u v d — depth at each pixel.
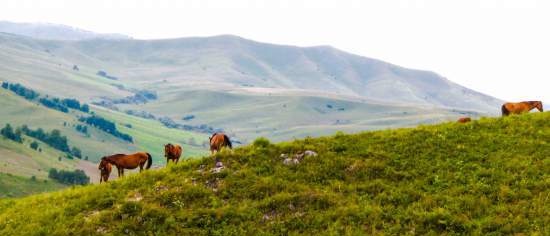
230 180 22.44
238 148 25.83
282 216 19.86
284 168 23.44
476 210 18.70
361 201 20.30
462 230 17.77
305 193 20.88
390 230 17.97
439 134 25.89
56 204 23.11
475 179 20.95
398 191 20.73
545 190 19.47
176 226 19.41
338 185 21.61
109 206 21.67
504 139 24.66
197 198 21.45
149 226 19.56
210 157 25.00
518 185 20.19
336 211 19.50
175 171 24.36
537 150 23.03
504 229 17.34
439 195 20.06
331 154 24.38
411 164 23.05
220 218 19.80
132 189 23.19
